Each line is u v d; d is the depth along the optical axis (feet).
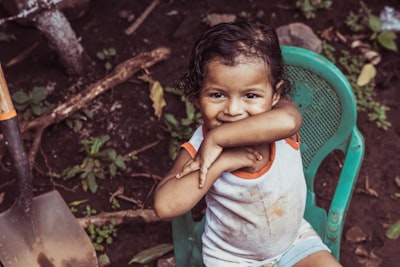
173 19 12.71
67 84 11.59
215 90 5.94
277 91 6.31
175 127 10.71
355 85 11.72
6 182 10.39
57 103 11.29
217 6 12.85
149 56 11.68
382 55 12.31
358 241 9.73
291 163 6.70
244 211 6.67
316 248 7.03
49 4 10.63
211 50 5.86
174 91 11.44
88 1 12.52
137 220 9.73
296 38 11.90
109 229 9.67
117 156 10.48
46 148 10.80
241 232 6.83
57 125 10.99
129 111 11.26
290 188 6.71
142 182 10.38
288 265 7.08
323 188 10.45
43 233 8.66
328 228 7.48
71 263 8.52
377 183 10.48
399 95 11.75
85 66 11.74
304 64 7.60
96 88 11.14
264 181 6.48
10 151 8.32
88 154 10.57
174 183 6.21
